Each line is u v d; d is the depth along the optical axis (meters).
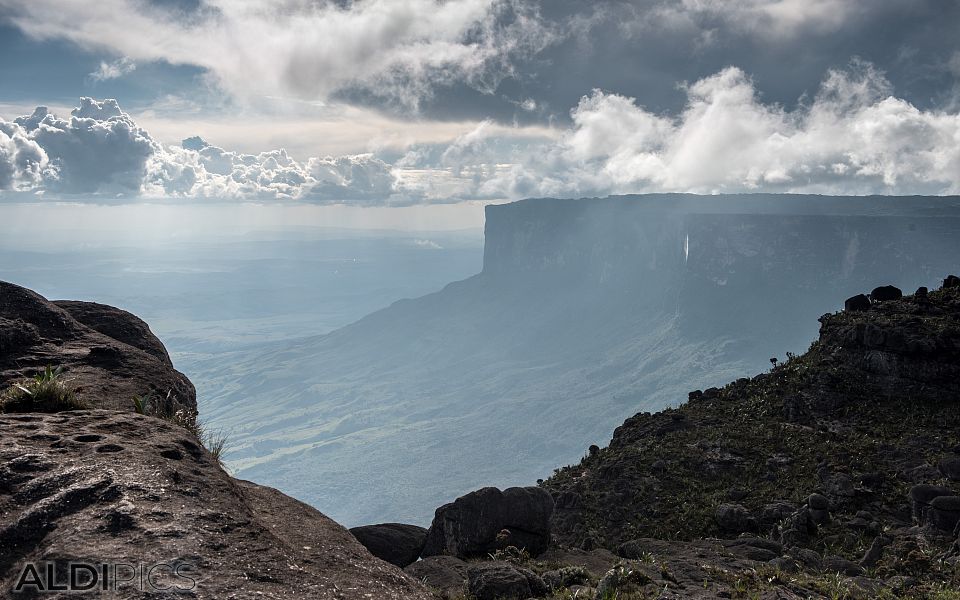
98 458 6.03
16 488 5.50
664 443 42.06
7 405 8.50
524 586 12.08
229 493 6.04
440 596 12.38
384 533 20.17
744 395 48.62
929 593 19.28
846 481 32.38
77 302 15.49
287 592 4.81
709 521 31.42
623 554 23.88
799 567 20.78
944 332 41.78
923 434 36.53
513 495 19.88
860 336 44.88
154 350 14.78
